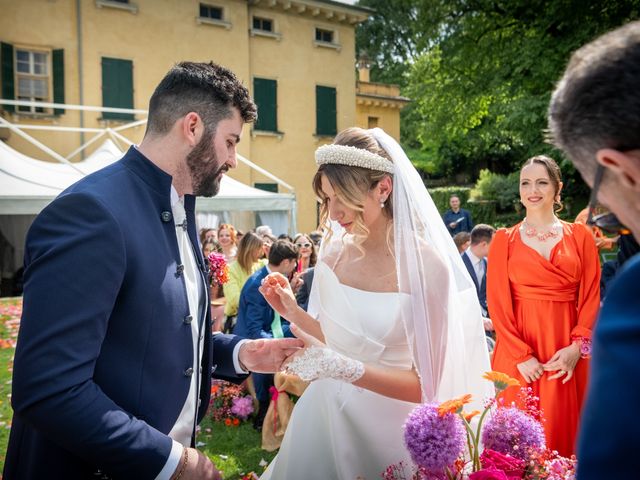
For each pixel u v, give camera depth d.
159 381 1.46
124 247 1.35
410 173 1.93
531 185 2.81
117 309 1.38
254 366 1.89
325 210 2.07
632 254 2.51
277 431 4.02
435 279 1.81
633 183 0.72
